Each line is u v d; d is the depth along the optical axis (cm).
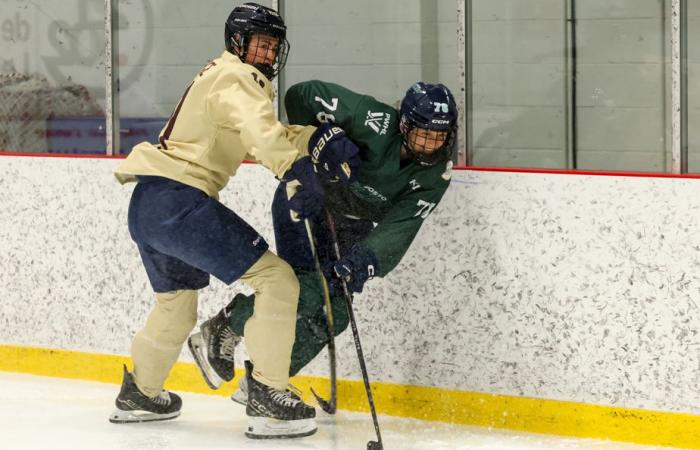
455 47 1302
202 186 1118
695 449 1125
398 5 1331
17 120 1550
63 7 1505
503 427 1213
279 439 1160
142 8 1462
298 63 1398
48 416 1261
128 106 1486
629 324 1149
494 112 1288
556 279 1180
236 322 1178
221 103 1073
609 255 1155
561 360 1183
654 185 1132
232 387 1366
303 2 1385
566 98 1252
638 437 1152
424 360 1250
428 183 1127
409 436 1180
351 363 1291
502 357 1210
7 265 1495
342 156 1095
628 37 1216
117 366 1429
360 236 1219
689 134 1191
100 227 1428
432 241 1238
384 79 1350
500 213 1203
